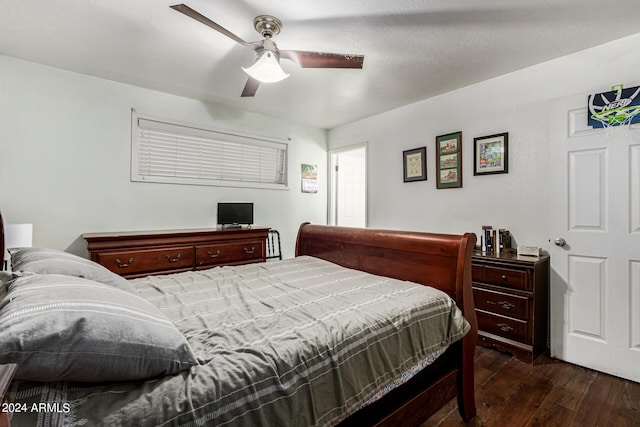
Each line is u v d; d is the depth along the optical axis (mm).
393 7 1726
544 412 1642
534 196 2461
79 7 1723
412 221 3387
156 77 2693
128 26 1915
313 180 4336
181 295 1500
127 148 2863
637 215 1931
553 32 1973
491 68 2504
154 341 765
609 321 2025
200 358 884
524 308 2178
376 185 3785
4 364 529
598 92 2102
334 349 1020
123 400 677
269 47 1748
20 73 2377
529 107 2482
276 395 832
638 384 1899
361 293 1530
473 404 1596
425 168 3248
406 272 1849
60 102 2539
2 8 1732
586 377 1990
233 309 1308
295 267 2184
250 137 3684
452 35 2016
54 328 630
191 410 706
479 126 2805
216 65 2455
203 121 3314
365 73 2602
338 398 973
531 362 2141
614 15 1781
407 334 1264
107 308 760
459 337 1476
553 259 2279
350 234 2242
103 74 2641
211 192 3402
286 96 3156
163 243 2654
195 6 1709
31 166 2432
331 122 4133
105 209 2760
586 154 2127
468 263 1576
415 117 3348
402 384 1274
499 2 1687
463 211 2936
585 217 2131
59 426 592
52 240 2525
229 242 3070
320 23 1878
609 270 2029
